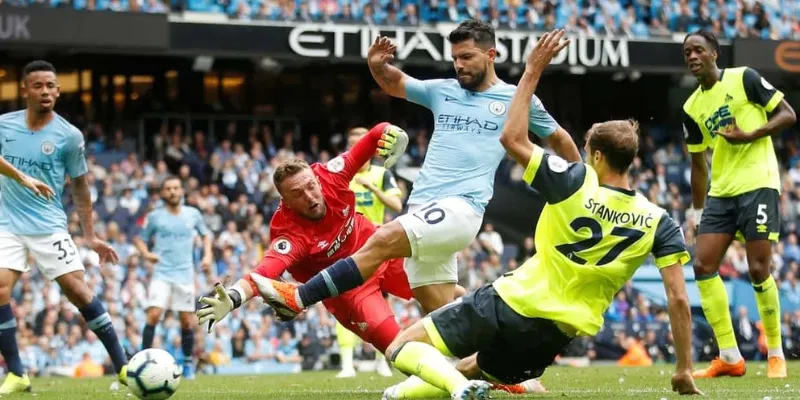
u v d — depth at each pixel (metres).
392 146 7.13
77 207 8.83
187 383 10.49
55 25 19.53
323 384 9.88
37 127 8.44
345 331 11.99
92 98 23.62
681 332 5.89
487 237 20.88
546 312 5.69
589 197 5.68
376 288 7.31
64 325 16.56
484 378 6.37
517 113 5.76
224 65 24.41
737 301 20.39
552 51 5.82
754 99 9.24
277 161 22.55
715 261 9.50
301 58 20.95
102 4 20.94
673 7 24.06
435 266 7.29
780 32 24.80
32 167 8.39
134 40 20.02
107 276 17.58
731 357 9.42
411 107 25.45
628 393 7.18
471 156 7.11
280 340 17.61
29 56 23.14
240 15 20.84
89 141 22.55
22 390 8.62
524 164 5.73
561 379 9.57
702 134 9.59
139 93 23.92
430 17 22.64
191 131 24.17
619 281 5.74
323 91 25.09
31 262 16.94
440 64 21.39
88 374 16.36
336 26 20.98
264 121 24.67
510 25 22.41
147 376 6.36
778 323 9.41
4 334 8.58
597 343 18.95
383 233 6.51
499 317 5.75
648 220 5.73
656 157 25.11
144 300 17.47
